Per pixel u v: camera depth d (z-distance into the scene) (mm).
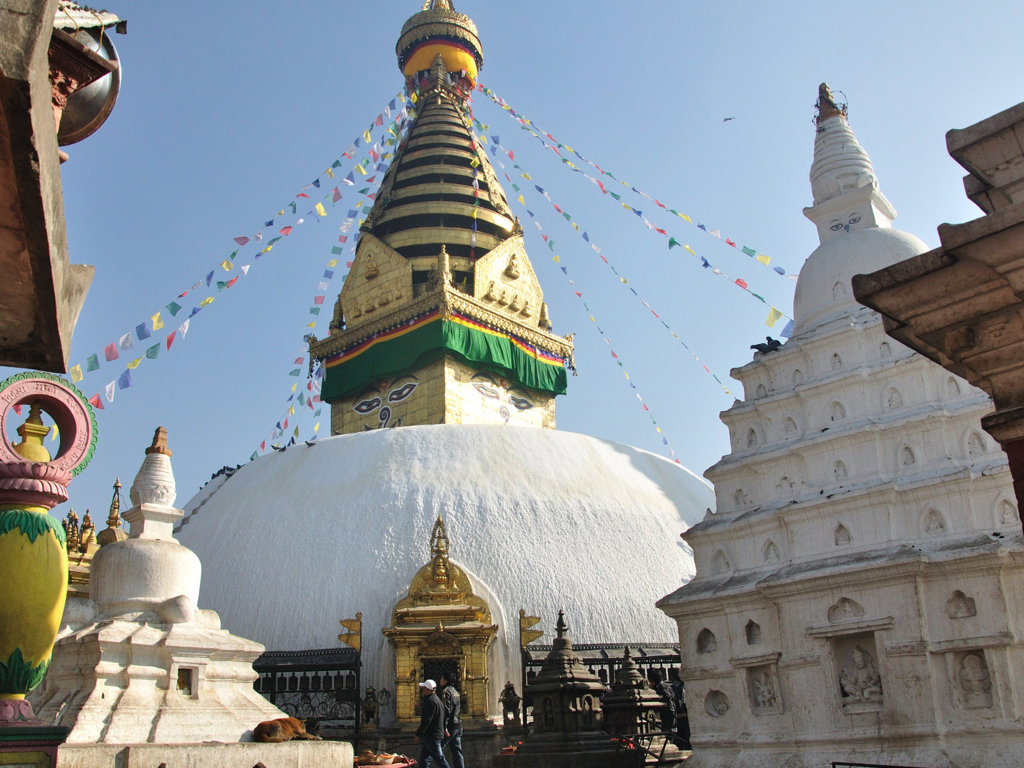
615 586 28297
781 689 16172
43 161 4199
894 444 16734
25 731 7484
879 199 21047
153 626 14789
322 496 30484
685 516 32438
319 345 46406
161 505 16734
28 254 4738
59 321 5363
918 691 14305
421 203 47812
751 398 19953
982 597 14195
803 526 17047
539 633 26344
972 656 14219
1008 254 5633
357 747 23672
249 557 29156
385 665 26000
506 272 47031
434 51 53781
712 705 17297
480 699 25047
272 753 12398
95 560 15898
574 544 28984
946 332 6172
